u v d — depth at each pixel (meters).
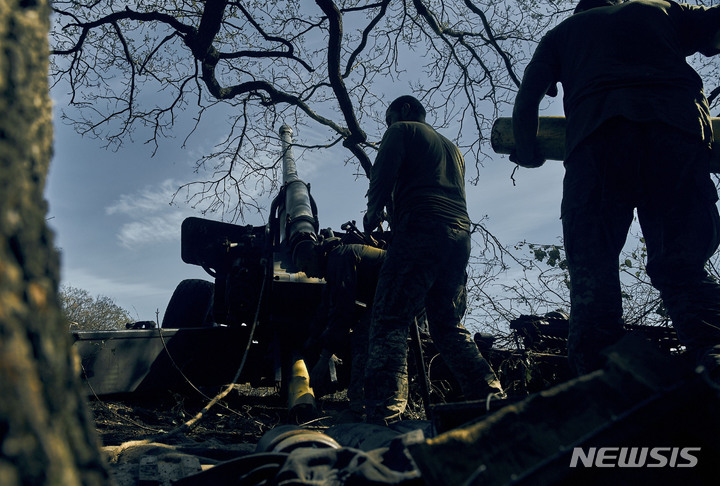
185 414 4.57
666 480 0.91
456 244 3.35
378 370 3.13
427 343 4.63
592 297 2.50
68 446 0.53
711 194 2.54
